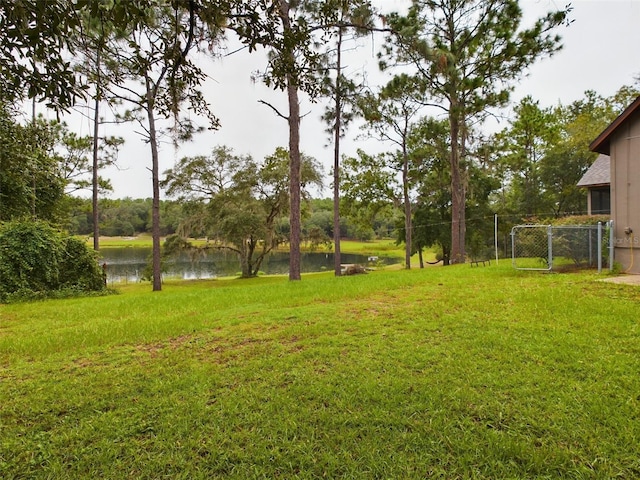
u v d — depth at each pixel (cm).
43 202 1628
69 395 301
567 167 2220
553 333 390
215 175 2175
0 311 751
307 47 289
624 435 214
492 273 914
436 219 2458
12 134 649
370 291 754
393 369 321
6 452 224
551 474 188
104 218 2728
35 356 407
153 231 1398
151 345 439
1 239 1078
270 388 298
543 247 925
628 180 795
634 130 783
